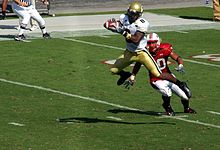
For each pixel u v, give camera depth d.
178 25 59.25
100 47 49.50
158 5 72.62
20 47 48.97
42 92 36.94
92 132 29.50
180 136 29.03
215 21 61.62
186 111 32.94
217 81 40.03
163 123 31.08
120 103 34.78
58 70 42.12
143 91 37.28
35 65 43.44
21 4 51.09
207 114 32.78
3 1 61.78
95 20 61.66
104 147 27.30
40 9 67.12
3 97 35.78
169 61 45.19
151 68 30.53
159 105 34.44
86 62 44.47
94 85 38.56
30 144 27.67
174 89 32.38
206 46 50.47
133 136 28.92
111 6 71.12
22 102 34.81
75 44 50.47
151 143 27.94
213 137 28.97
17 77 40.31
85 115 32.41
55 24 59.38
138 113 32.91
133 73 30.56
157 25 59.03
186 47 50.00
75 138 28.58
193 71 42.59
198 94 36.81
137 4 29.53
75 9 68.94
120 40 52.28
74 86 38.31
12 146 27.36
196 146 27.61
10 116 32.09
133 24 29.61
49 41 51.34
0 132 29.39
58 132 29.47
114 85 38.56
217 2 61.72
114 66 30.39
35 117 31.98
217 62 45.34
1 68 42.53
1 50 47.88
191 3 73.88
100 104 34.56
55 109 33.47
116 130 29.84
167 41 52.09
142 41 29.97
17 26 58.28
